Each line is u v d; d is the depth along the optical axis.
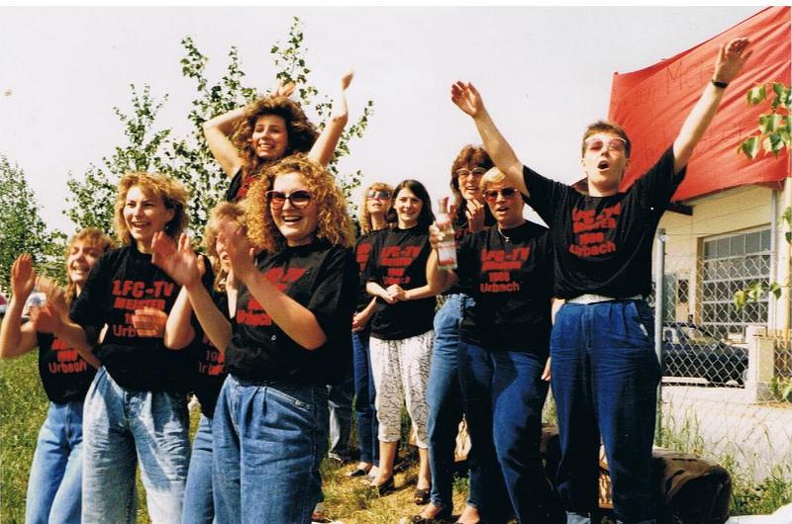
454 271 3.79
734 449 5.39
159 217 3.26
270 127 3.74
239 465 2.55
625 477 2.97
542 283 3.57
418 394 4.57
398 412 4.81
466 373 3.77
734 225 12.87
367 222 5.69
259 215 2.74
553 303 3.59
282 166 2.70
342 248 2.60
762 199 11.98
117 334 3.10
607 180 3.16
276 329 2.47
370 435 5.29
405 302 4.64
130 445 3.15
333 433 5.67
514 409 3.48
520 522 3.49
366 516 4.44
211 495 2.86
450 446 4.19
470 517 3.89
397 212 4.82
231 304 3.09
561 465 3.21
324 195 2.65
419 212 4.72
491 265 3.66
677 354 9.91
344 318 2.51
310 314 2.40
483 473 3.85
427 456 4.58
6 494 4.88
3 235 10.68
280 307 2.34
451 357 4.08
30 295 3.42
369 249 4.88
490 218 4.32
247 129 3.81
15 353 3.46
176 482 3.03
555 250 3.26
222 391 2.62
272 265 2.66
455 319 4.07
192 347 3.10
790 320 9.29
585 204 3.19
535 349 3.56
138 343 3.07
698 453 4.86
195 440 3.00
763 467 5.14
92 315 3.24
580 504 3.23
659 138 11.62
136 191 3.23
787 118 3.76
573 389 3.10
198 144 7.44
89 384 3.42
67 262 3.77
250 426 2.45
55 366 3.46
